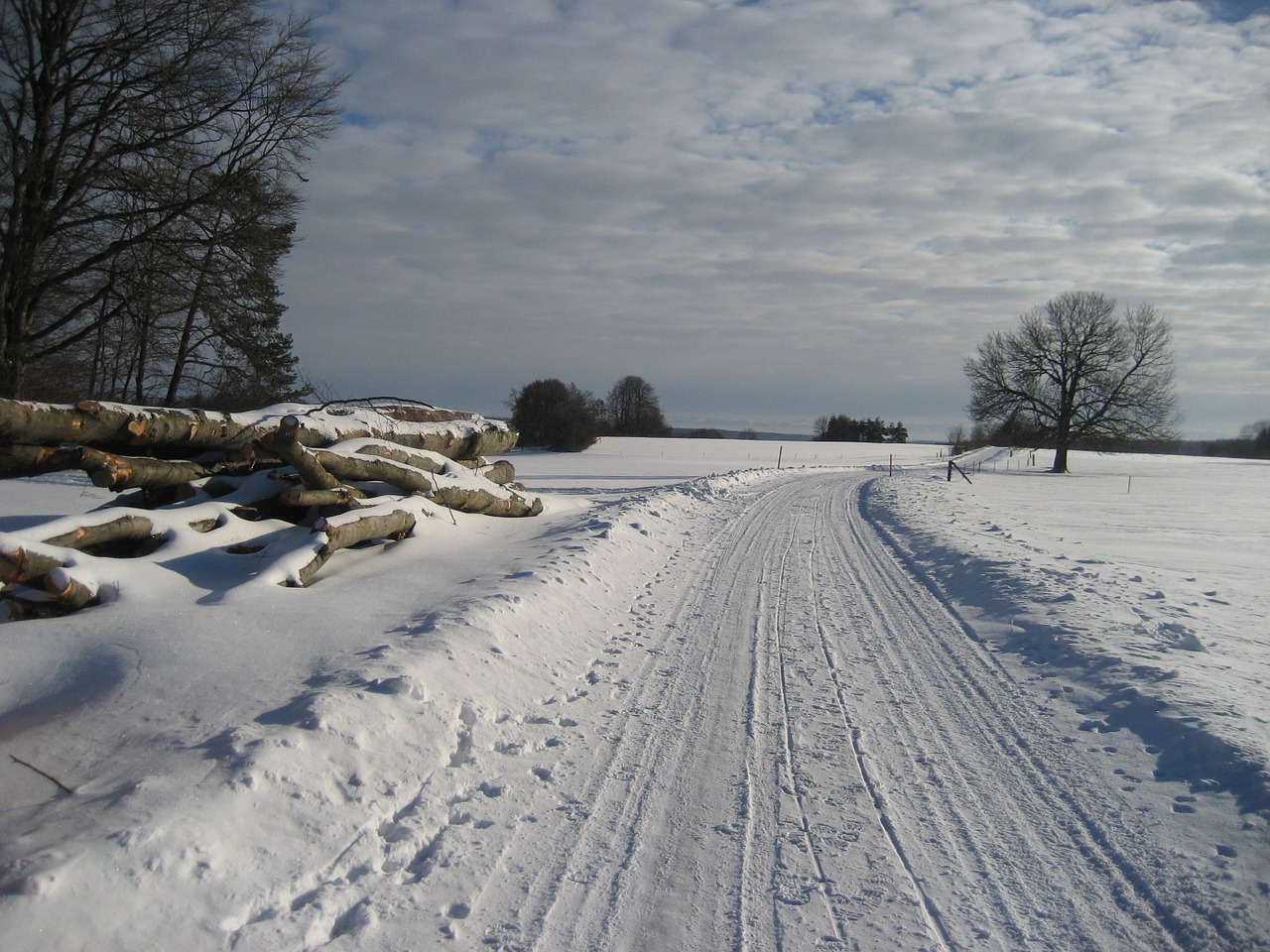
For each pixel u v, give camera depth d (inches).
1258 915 136.6
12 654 225.8
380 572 343.3
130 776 162.6
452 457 527.2
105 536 289.1
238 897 129.6
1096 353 2209.6
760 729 223.8
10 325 774.5
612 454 2815.0
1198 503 1135.6
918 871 153.7
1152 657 272.4
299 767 163.8
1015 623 334.0
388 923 131.0
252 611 263.7
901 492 1098.7
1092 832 168.4
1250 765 184.1
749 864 154.9
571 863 152.9
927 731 224.1
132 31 783.1
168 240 822.5
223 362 1005.2
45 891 116.7
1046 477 1891.0
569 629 305.0
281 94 863.1
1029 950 129.9
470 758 192.9
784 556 526.9
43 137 767.1
